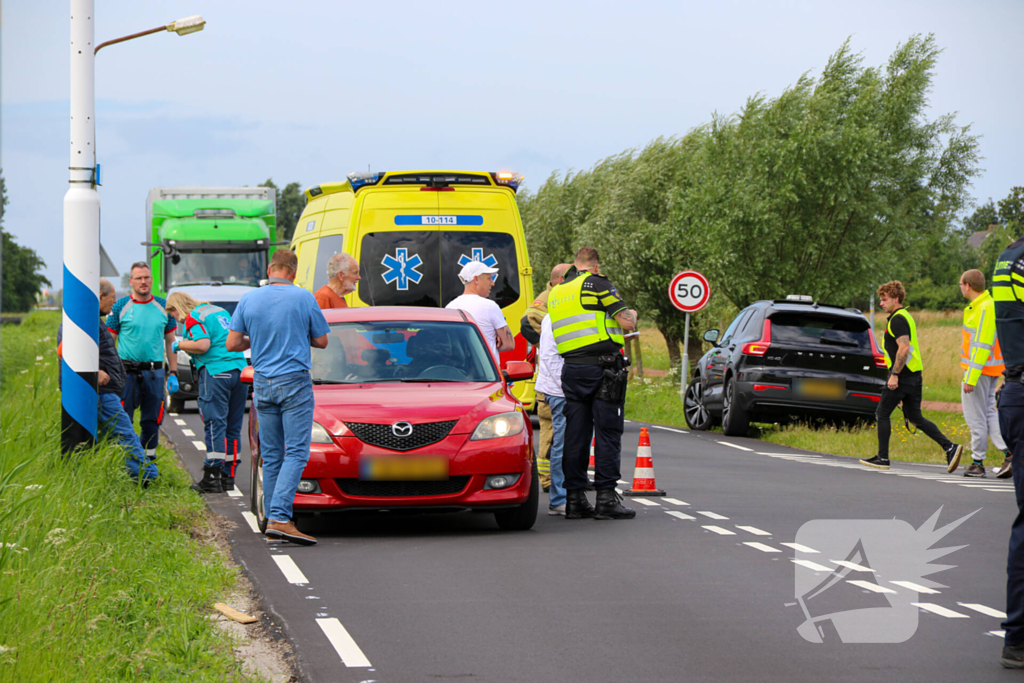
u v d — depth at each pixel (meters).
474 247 35.09
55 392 33.62
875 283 61.66
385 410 20.38
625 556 18.94
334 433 20.14
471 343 23.33
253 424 22.42
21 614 12.61
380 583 16.77
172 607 14.64
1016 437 12.88
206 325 25.84
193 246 68.38
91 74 23.28
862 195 61.19
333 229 36.59
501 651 13.28
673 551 19.41
